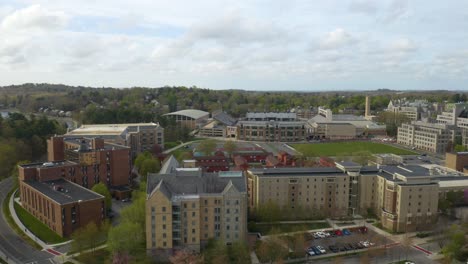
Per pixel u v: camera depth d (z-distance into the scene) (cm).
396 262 15162
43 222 19262
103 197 18962
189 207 15550
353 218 19812
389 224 18438
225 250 15238
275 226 18612
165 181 16662
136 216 17050
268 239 16338
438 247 16575
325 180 19900
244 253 15050
